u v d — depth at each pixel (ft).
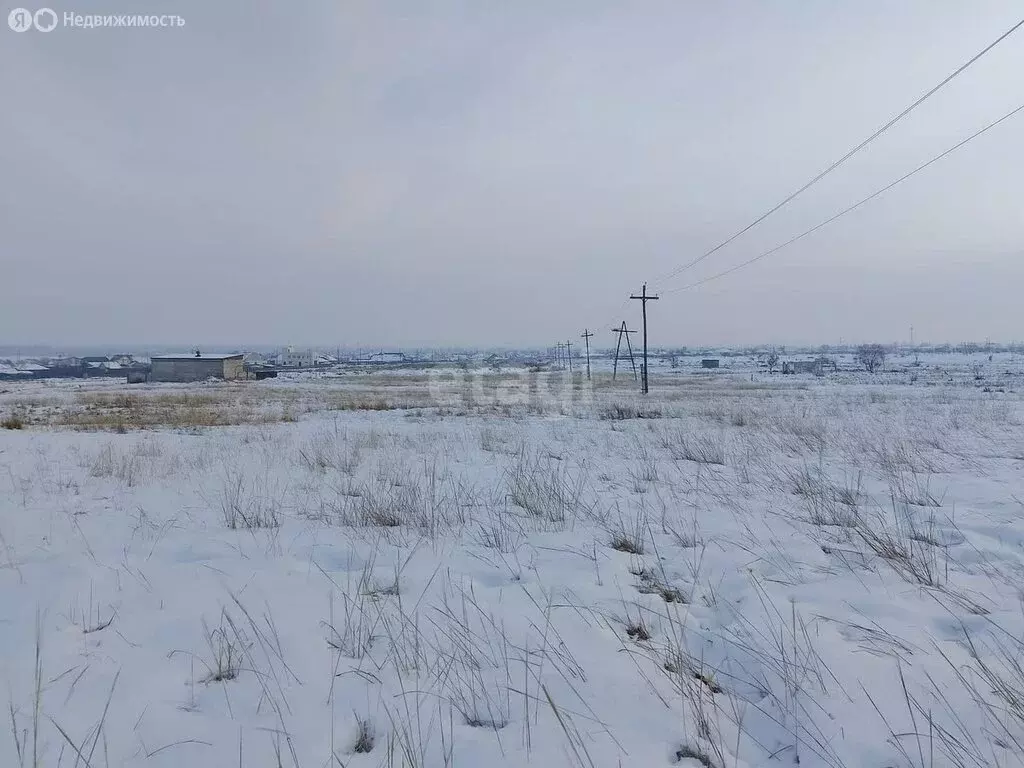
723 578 15.87
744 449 38.91
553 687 10.28
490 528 20.80
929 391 116.78
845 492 24.89
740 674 10.97
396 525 21.45
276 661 10.94
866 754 8.66
